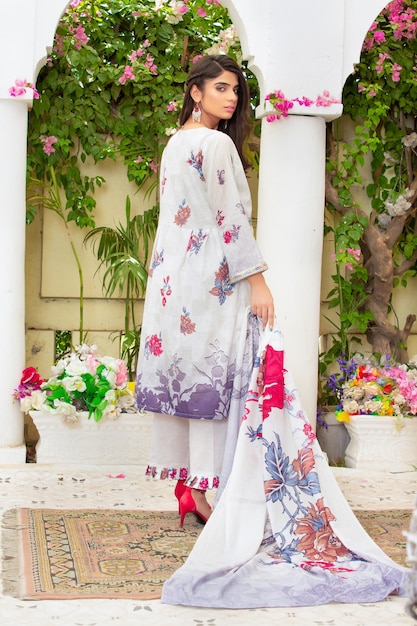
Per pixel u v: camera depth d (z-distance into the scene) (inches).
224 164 129.0
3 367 181.0
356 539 122.7
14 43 177.5
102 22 203.6
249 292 132.6
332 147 211.6
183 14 206.8
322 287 217.6
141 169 206.5
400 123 215.8
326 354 214.7
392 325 216.5
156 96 205.6
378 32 205.9
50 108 201.3
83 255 208.8
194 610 104.4
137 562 121.0
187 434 139.3
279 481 123.6
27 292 207.2
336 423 202.2
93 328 209.9
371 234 212.5
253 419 126.4
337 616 104.0
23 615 101.0
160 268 136.1
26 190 202.8
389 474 185.5
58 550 124.8
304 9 182.1
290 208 184.5
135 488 165.9
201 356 131.2
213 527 121.2
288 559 119.7
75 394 182.4
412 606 69.2
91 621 99.9
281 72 182.1
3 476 169.9
